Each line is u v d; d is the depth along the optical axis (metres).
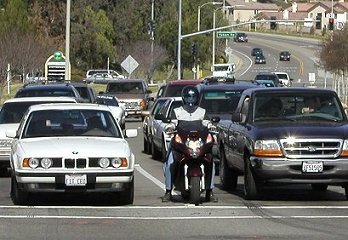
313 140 30.42
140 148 61.97
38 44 125.94
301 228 25.41
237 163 34.06
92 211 28.78
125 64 111.81
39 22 163.00
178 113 30.20
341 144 30.56
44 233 24.33
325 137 30.48
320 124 31.91
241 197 33.59
